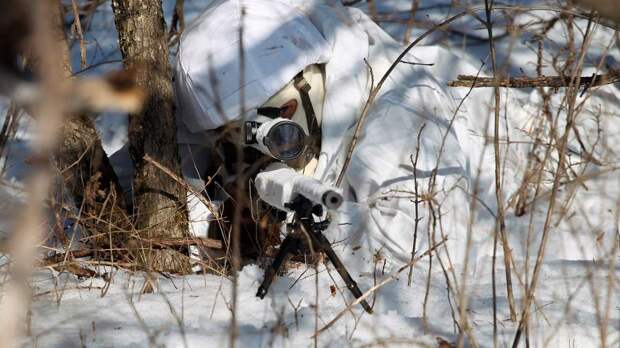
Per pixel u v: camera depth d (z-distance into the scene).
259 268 5.80
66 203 6.27
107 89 0.92
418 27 10.08
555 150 7.80
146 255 5.84
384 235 6.19
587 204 7.09
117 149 8.13
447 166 6.55
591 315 4.84
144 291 5.33
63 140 5.94
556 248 6.42
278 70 6.11
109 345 4.23
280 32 6.36
